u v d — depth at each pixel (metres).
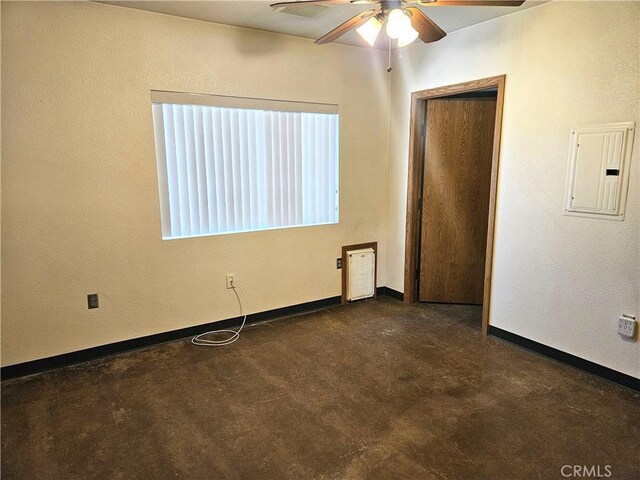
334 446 2.09
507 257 3.20
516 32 2.96
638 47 2.36
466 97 3.86
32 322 2.78
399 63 3.96
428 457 2.00
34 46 2.55
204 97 3.16
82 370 2.86
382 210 4.32
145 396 2.54
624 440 2.11
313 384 2.67
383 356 3.05
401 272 4.25
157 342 3.25
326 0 2.09
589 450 2.04
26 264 2.71
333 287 4.13
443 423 2.26
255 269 3.62
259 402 2.47
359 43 3.74
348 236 4.13
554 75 2.77
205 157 3.25
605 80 2.52
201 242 3.31
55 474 1.91
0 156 2.54
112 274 3.00
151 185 3.05
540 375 2.76
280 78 3.48
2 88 2.50
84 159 2.79
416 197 4.05
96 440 2.14
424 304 4.18
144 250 3.09
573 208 2.74
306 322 3.71
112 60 2.79
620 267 2.55
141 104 2.93
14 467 1.95
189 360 3.00
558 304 2.90
